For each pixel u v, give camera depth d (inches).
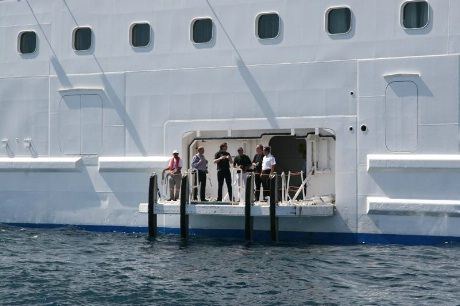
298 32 802.8
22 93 919.7
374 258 698.2
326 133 810.8
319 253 725.9
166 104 853.2
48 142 904.9
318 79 794.2
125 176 862.5
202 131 850.1
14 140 920.9
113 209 866.1
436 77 754.2
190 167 860.6
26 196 906.7
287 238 801.6
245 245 773.3
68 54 898.7
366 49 778.8
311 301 552.7
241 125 820.6
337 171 784.3
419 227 753.0
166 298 563.8
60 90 898.1
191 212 782.5
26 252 749.3
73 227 884.6
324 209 770.8
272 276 629.0
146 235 840.9
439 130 752.3
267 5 813.9
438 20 756.0
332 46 789.9
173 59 850.8
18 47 922.7
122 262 693.9
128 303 551.8
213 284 603.2
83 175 882.8
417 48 761.6
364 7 780.0
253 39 818.8
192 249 751.7
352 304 545.3
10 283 613.6
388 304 545.3
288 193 844.6
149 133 860.0
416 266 663.1
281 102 807.1
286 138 990.4
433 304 544.7
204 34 840.9
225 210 772.6
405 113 763.4
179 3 848.9
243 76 821.2
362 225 774.5
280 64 807.7
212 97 834.2
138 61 866.1
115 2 877.8
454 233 741.9
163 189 840.9
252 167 809.5
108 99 877.8
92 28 888.3
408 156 759.1
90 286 602.2
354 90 781.3
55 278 631.8
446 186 744.3
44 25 911.7
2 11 930.7
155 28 860.0
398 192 760.3
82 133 887.7
